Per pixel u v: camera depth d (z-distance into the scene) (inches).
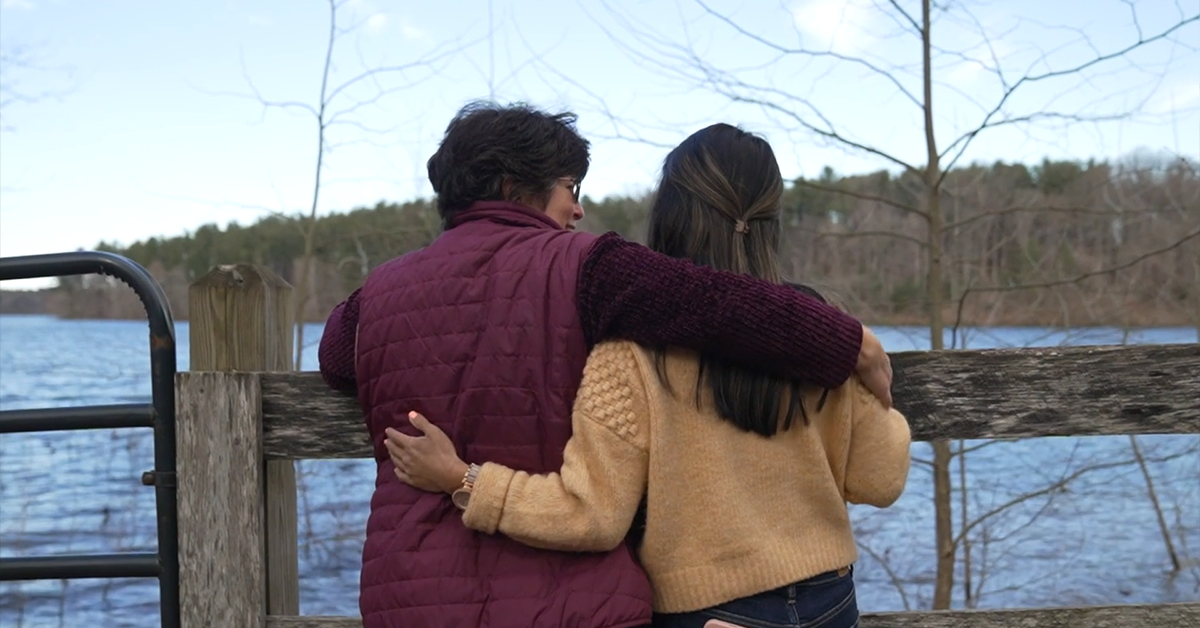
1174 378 86.2
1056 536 251.0
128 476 291.1
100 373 451.2
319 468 271.1
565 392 60.6
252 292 92.0
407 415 62.7
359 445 90.0
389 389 63.4
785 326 59.3
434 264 63.7
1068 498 243.0
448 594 59.9
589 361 60.4
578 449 59.5
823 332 59.9
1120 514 261.0
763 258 65.7
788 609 61.8
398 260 67.4
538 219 65.7
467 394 60.8
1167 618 87.5
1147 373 86.2
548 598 59.4
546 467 60.6
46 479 285.7
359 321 66.2
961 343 209.3
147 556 90.8
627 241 62.3
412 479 62.0
